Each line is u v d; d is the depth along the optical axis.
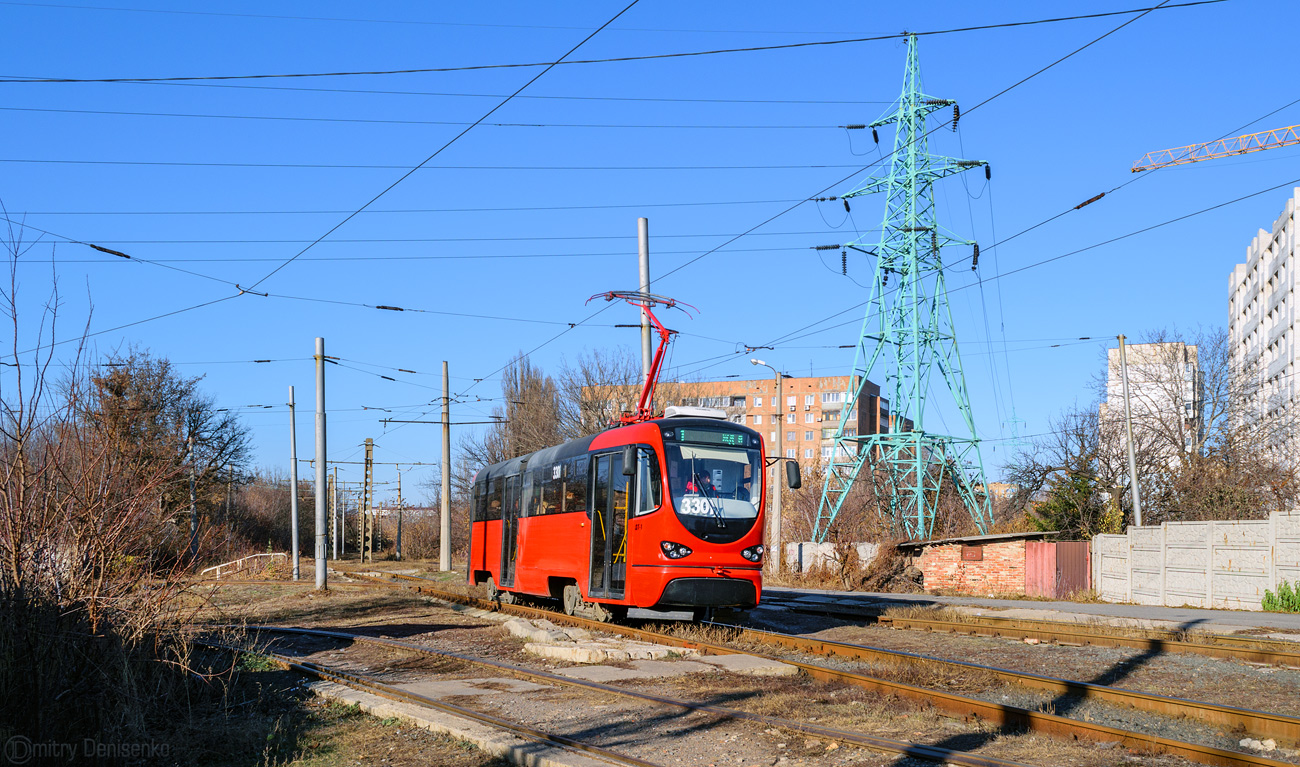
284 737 9.02
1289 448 46.88
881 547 36.91
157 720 9.30
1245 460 40.12
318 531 29.75
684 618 20.17
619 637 16.00
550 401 56.81
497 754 8.21
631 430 18.08
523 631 15.80
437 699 10.49
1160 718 9.52
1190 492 38.88
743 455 17.66
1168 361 50.47
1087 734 8.60
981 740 8.59
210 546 10.72
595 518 18.80
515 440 56.19
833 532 40.84
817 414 121.88
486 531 26.34
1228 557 25.08
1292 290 68.38
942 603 27.06
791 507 56.41
